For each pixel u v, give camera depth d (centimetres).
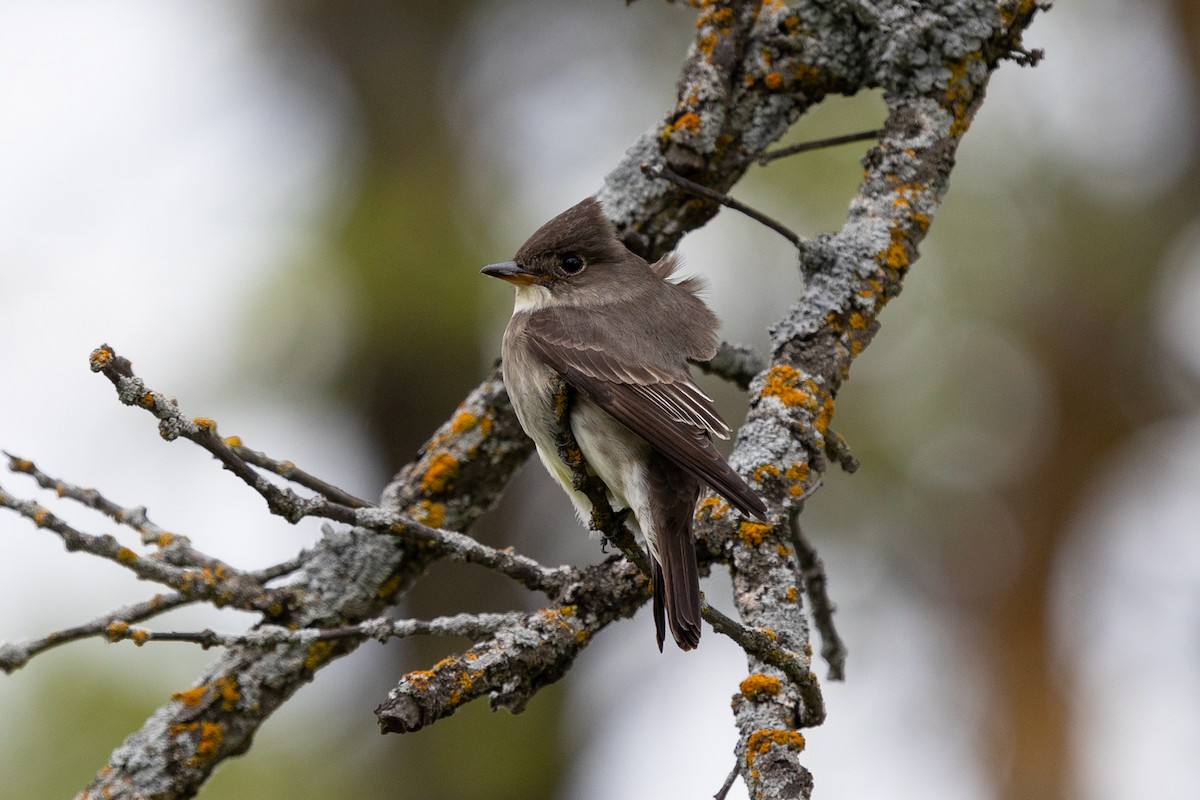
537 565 645
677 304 753
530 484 1364
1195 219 1340
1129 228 1340
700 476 612
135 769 693
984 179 1313
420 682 584
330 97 1384
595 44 1373
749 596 627
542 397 703
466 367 1298
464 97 1380
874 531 1297
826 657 771
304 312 1211
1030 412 1354
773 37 744
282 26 1383
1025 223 1323
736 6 748
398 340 1252
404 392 1289
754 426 667
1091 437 1350
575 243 764
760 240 1234
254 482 582
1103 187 1338
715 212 764
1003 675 1328
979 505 1334
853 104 1224
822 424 669
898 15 723
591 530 702
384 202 1289
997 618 1331
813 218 1215
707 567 654
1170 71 1357
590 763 1286
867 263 693
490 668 600
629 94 1345
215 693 705
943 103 723
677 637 583
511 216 1305
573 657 633
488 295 1256
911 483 1283
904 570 1309
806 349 686
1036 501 1348
